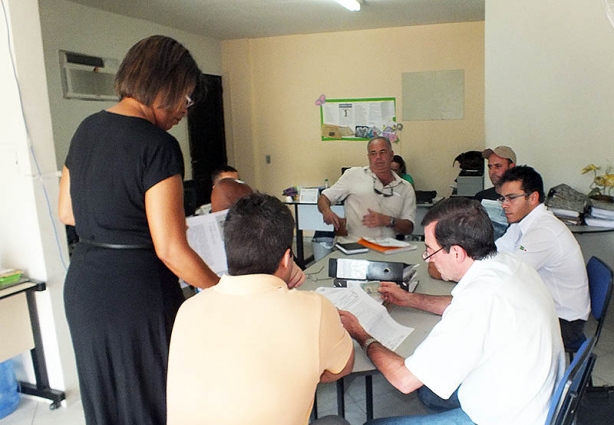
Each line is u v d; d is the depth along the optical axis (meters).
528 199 2.30
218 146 6.44
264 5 4.46
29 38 2.42
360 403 2.53
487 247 1.36
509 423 1.30
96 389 1.35
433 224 1.41
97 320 1.30
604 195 3.52
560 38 3.60
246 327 1.02
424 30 5.70
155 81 1.29
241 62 6.39
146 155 1.26
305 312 1.06
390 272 2.07
